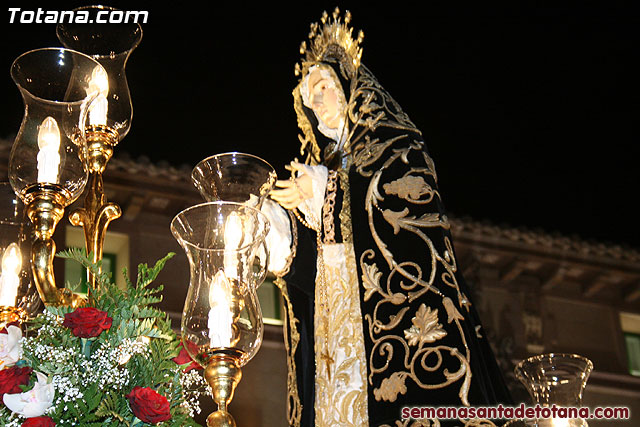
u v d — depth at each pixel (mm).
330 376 3525
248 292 2590
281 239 3764
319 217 3787
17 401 2363
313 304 3779
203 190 2961
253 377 9023
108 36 3328
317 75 4258
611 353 11312
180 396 2615
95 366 2467
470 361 3221
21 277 2973
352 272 3625
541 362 3066
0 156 8133
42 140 2719
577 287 11539
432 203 3619
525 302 11086
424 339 3281
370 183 3699
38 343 2496
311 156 4293
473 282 10891
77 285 2773
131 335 2539
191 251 2621
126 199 9148
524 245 11023
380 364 3309
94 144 3082
